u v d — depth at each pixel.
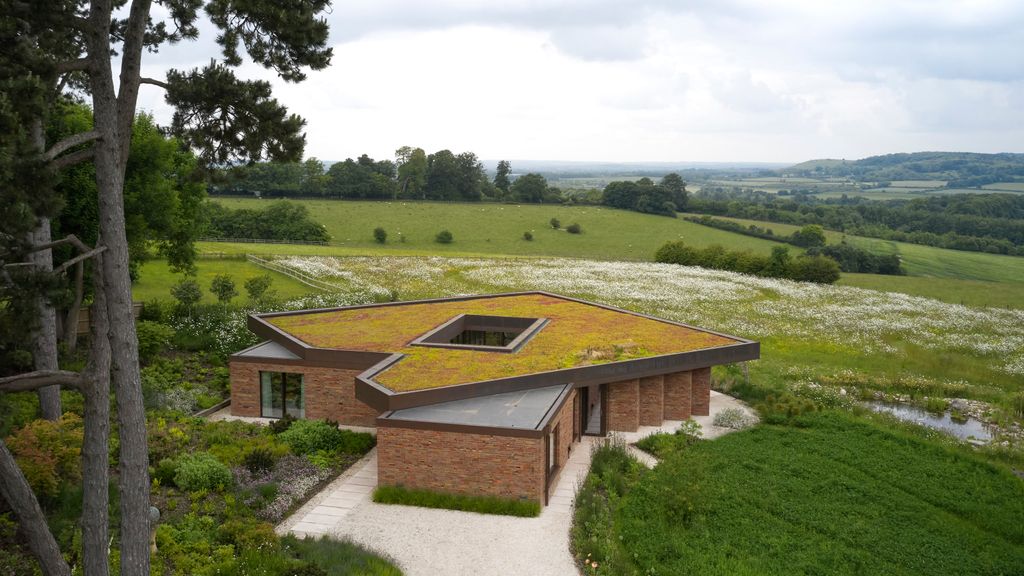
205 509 16.56
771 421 25.41
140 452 12.62
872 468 21.33
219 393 26.52
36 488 15.13
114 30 15.74
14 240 11.41
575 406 22.47
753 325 43.12
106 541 12.38
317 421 22.19
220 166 15.49
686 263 70.94
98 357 12.45
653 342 25.69
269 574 13.77
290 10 14.09
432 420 18.45
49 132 25.09
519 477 17.86
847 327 43.81
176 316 35.00
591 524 16.64
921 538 17.20
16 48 11.66
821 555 16.06
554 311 31.55
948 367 35.59
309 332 26.28
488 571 14.92
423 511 17.72
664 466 19.52
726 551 16.09
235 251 64.06
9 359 17.81
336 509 17.80
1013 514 18.75
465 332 30.22
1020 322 46.97
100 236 12.35
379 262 63.84
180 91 13.77
